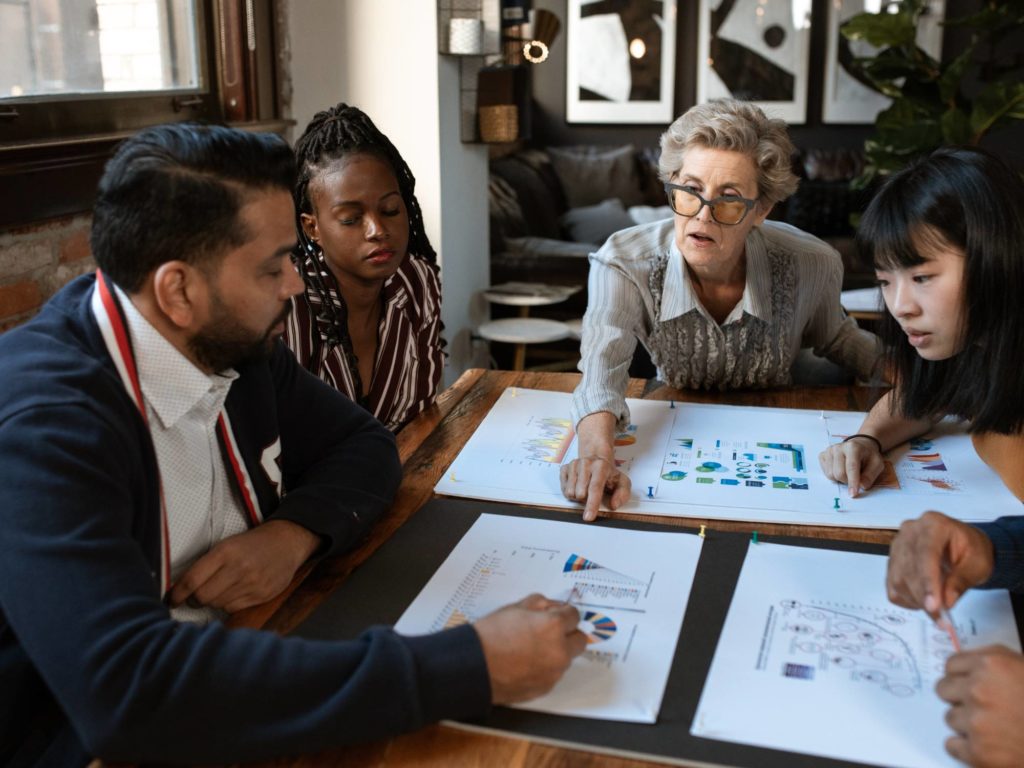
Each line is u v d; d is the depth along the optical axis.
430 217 3.25
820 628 0.89
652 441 1.38
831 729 0.75
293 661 0.75
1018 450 1.21
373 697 0.74
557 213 5.88
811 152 6.14
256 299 0.90
